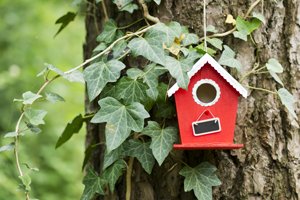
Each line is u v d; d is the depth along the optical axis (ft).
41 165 17.60
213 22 6.88
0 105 16.96
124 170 7.11
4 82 16.99
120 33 7.11
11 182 14.15
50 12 20.88
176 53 6.50
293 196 6.70
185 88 6.19
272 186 6.72
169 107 6.70
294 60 6.86
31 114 6.47
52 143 17.99
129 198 6.94
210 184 6.49
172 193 6.87
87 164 7.90
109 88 6.72
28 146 17.54
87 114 7.59
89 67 6.55
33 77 17.49
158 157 6.38
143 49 6.41
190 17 6.93
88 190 7.02
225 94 6.43
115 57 6.77
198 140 6.43
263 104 6.77
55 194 17.10
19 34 20.21
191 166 6.76
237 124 6.75
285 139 6.76
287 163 6.73
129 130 6.27
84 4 8.23
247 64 6.81
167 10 7.02
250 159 6.72
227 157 6.73
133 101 6.54
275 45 6.89
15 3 21.07
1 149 6.43
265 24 6.89
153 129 6.52
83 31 22.00
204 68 6.39
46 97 6.61
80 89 18.22
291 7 6.92
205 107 6.43
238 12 6.85
